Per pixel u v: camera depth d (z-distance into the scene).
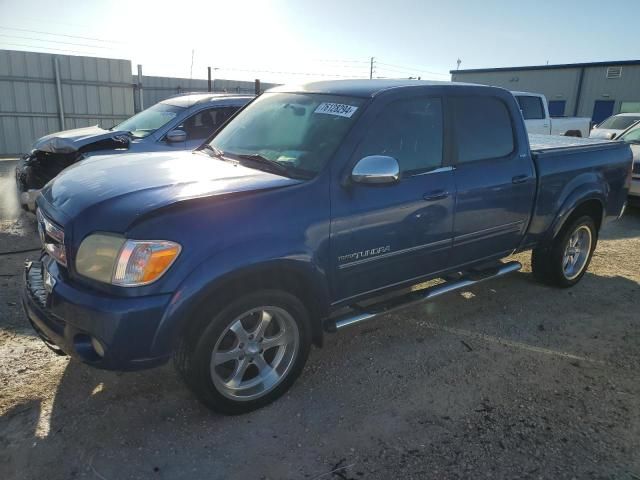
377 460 2.75
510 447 2.87
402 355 3.87
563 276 5.23
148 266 2.58
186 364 2.84
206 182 3.02
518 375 3.63
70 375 3.41
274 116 3.93
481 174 4.07
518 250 4.71
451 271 4.14
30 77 16.23
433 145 3.82
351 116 3.43
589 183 5.06
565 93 35.50
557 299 5.06
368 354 3.87
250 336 3.05
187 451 2.77
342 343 4.03
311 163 3.28
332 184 3.21
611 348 4.08
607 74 33.34
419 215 3.64
